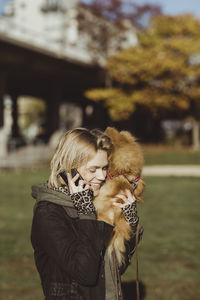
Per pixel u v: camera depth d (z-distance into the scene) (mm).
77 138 1737
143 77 28469
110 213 1832
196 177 16344
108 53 34844
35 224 1662
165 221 7812
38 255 1691
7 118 57594
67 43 35062
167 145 35750
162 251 5684
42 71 28578
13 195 11383
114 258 1784
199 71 28547
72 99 48406
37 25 48406
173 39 29234
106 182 1876
